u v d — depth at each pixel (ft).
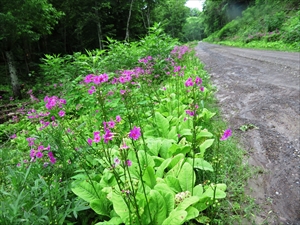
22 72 43.37
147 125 10.27
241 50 48.08
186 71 20.77
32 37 30.60
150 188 6.46
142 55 23.71
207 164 7.44
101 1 49.08
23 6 26.30
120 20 59.41
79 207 5.45
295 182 7.52
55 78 23.84
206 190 6.31
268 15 63.52
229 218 6.29
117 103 10.59
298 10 52.95
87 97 11.87
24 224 5.00
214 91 18.53
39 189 5.91
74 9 48.96
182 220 5.12
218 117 13.08
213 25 131.54
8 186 6.66
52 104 7.80
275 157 8.92
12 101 26.02
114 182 6.63
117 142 5.15
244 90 17.65
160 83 19.92
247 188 7.45
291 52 34.60
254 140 10.32
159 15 103.40
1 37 25.09
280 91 16.14
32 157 6.23
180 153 7.97
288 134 10.39
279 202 6.82
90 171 7.19
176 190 6.54
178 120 10.29
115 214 5.87
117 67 21.04
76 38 60.90
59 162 6.67
